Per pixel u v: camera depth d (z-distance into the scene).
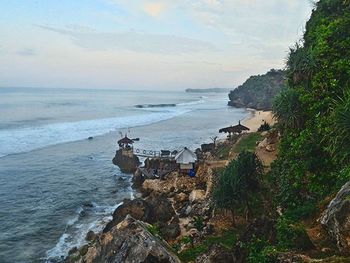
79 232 30.58
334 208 12.49
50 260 25.80
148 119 113.56
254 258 14.30
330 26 22.55
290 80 26.78
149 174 43.88
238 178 24.33
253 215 24.77
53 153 59.53
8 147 62.03
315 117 20.27
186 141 73.56
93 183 44.59
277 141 35.88
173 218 31.14
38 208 35.78
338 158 16.53
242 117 120.12
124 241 13.32
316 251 12.38
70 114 120.62
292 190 20.81
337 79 19.98
